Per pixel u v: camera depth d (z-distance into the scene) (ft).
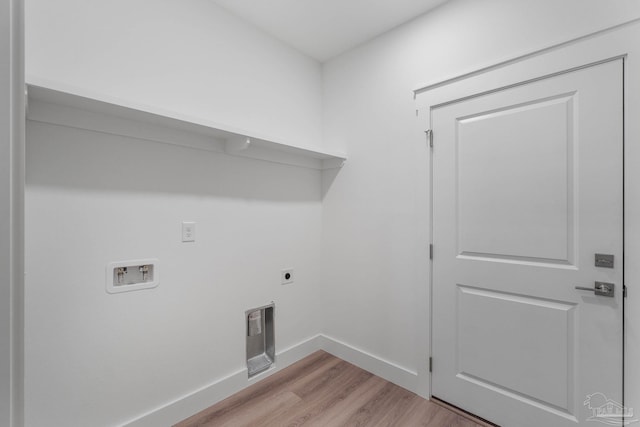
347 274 7.53
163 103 5.21
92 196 4.47
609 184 4.16
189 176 5.55
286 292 7.30
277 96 7.13
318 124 8.13
